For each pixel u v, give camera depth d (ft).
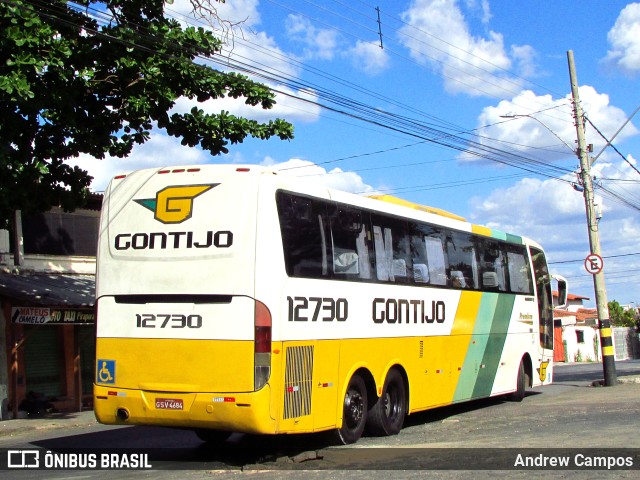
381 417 40.11
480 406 58.08
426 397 45.06
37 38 44.27
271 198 32.65
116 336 33.91
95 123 53.88
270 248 32.22
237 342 31.63
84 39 50.62
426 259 45.91
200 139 56.90
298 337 33.32
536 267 65.05
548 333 66.39
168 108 55.11
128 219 34.45
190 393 32.14
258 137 57.98
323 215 36.11
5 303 62.69
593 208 79.36
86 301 61.87
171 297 33.06
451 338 48.37
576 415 49.70
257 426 31.14
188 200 33.35
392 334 41.34
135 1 52.31
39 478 31.78
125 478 31.24
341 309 36.70
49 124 52.85
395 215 42.78
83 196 56.29
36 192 52.95
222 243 32.42
